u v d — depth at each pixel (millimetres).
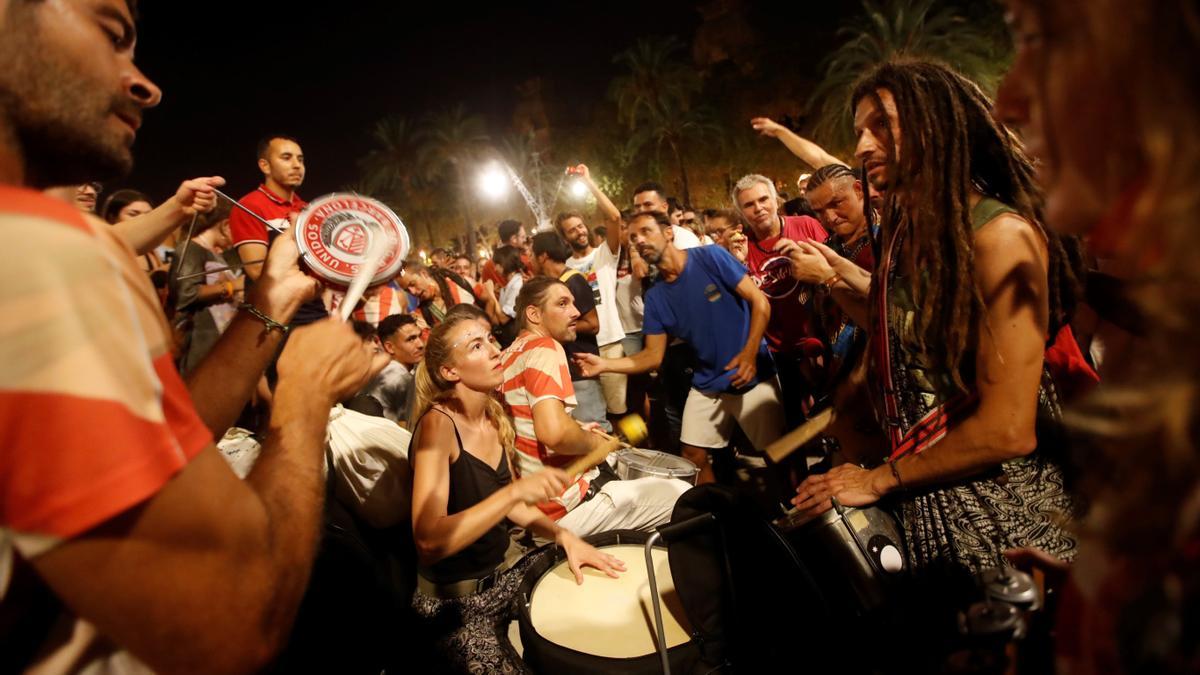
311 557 790
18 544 564
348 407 3268
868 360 1678
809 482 1657
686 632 1789
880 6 28000
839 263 2195
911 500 1520
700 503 1705
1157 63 424
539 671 1758
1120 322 674
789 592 1540
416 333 4152
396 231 1611
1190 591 427
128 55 778
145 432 591
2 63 652
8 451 542
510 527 3521
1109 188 499
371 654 2047
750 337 3639
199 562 620
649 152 44312
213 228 4531
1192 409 406
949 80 1405
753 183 4602
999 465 1438
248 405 4129
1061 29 503
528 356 2871
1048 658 921
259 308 1354
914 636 1396
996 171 1396
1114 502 474
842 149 31078
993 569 937
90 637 667
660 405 5621
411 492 2387
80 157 725
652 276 4965
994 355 1301
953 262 1342
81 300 573
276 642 715
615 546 2270
